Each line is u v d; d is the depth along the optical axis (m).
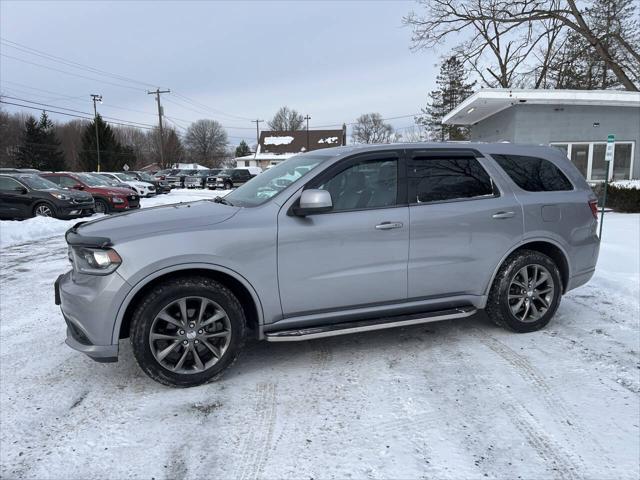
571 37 25.33
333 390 3.26
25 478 2.39
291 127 96.44
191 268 3.20
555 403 3.05
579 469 2.41
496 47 26.25
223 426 2.84
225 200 4.10
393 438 2.69
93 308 3.09
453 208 3.86
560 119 16.56
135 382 3.45
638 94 15.52
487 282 4.05
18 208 13.48
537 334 4.26
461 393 3.20
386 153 3.79
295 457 2.53
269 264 3.37
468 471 2.39
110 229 3.28
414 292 3.81
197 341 3.30
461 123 21.67
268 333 3.45
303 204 3.31
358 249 3.58
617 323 4.55
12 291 6.19
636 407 3.00
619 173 16.75
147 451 2.60
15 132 68.50
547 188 4.32
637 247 7.89
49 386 3.40
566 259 4.34
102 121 59.50
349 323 3.63
